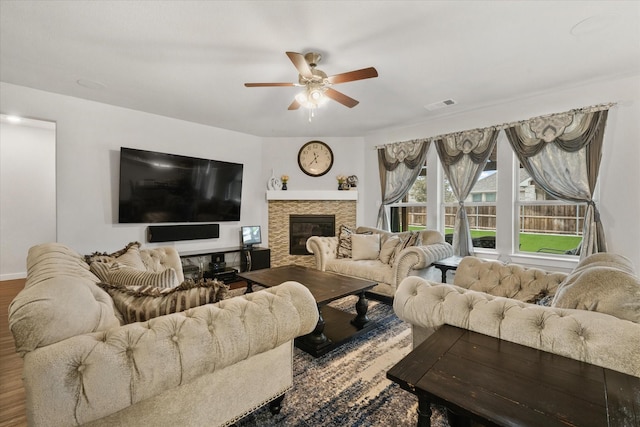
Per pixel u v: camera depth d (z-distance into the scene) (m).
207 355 1.21
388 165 5.14
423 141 4.70
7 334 2.79
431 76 3.08
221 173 5.00
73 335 1.03
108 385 1.00
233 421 1.45
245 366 1.48
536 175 3.64
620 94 3.15
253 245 5.44
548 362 1.17
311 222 5.61
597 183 3.34
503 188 4.00
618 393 0.98
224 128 5.12
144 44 2.48
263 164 5.67
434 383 1.05
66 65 2.86
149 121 4.32
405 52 2.60
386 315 3.31
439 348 1.29
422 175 4.98
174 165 4.48
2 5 1.99
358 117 4.46
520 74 3.04
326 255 4.34
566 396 0.97
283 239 5.64
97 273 1.82
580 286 1.40
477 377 1.08
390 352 2.47
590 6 2.01
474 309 1.46
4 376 2.11
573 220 3.61
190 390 1.28
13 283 4.59
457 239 4.24
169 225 4.52
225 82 3.23
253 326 1.38
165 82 3.24
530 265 3.77
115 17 2.13
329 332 2.74
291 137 5.67
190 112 4.27
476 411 0.91
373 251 4.30
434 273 3.99
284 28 2.25
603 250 3.18
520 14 2.09
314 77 2.46
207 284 1.46
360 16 2.11
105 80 3.20
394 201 5.11
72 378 0.95
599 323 1.18
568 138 3.40
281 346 1.65
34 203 5.05
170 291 1.41
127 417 1.12
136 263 2.65
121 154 3.99
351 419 1.68
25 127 4.97
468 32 2.31
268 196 5.55
